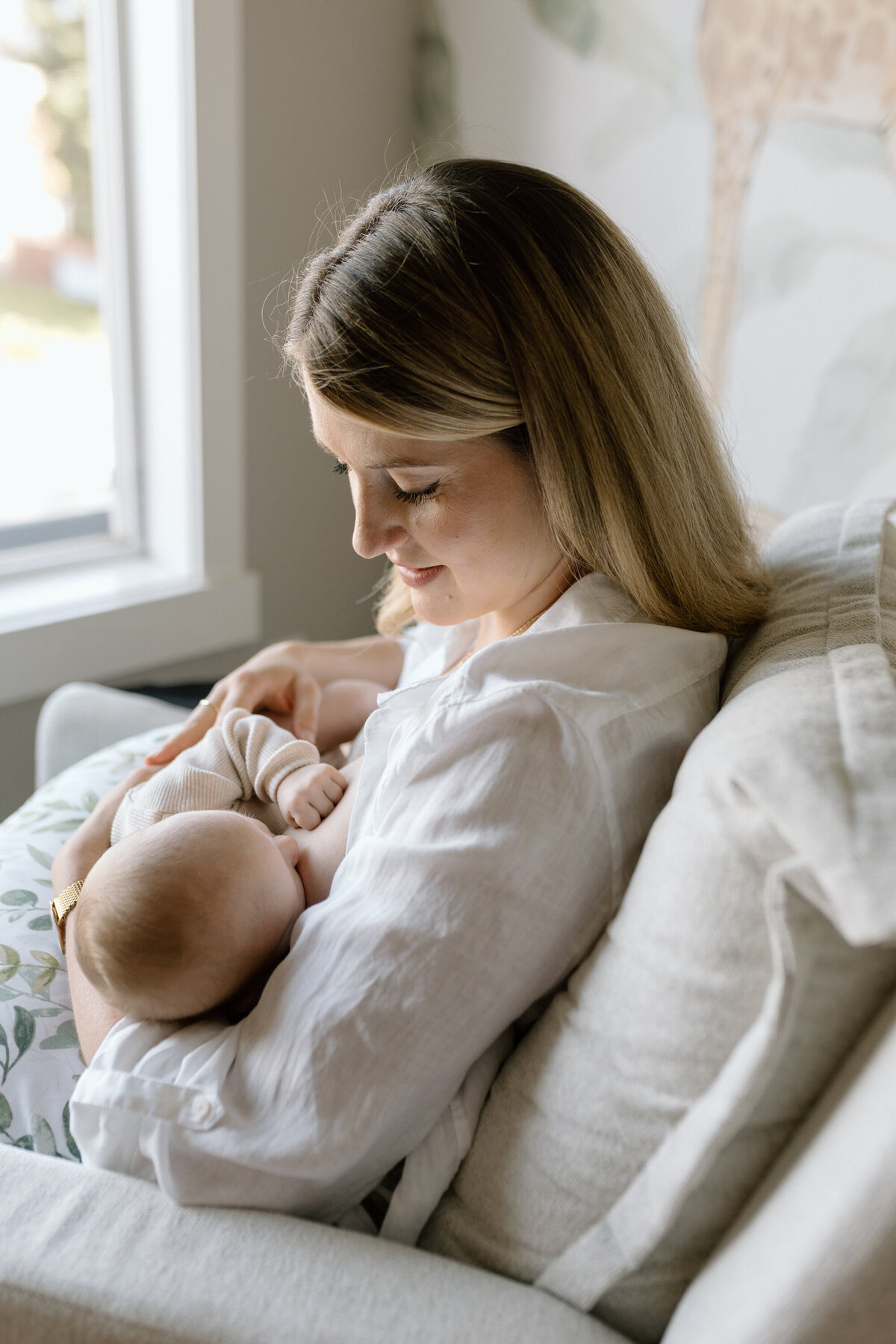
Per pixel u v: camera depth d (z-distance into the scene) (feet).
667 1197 1.88
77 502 6.16
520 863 2.12
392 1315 1.93
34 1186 2.20
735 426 5.21
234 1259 2.02
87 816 3.59
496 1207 2.16
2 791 5.57
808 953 1.69
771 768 1.78
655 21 4.89
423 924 2.12
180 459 5.83
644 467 2.38
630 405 2.35
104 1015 2.66
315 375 2.20
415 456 2.26
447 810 2.20
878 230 4.41
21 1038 2.84
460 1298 1.97
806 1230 1.58
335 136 5.77
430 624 3.49
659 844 1.99
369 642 4.03
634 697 2.25
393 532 2.43
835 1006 1.75
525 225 2.24
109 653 5.66
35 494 6.12
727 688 2.48
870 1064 1.65
